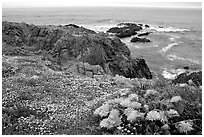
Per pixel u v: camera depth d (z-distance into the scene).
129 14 174.62
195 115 7.56
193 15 172.25
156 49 47.97
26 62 20.80
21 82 14.70
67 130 8.13
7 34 31.41
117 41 32.38
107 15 156.38
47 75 17.16
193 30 77.31
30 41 31.45
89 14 164.00
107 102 8.95
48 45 29.59
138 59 33.12
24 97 12.01
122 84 15.71
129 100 8.16
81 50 26.91
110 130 7.53
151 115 7.21
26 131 8.25
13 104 10.83
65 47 27.38
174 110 7.57
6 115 9.12
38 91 13.27
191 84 10.76
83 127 8.21
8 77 16.12
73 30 32.34
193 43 53.94
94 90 14.06
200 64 37.75
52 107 10.70
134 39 56.03
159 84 10.31
